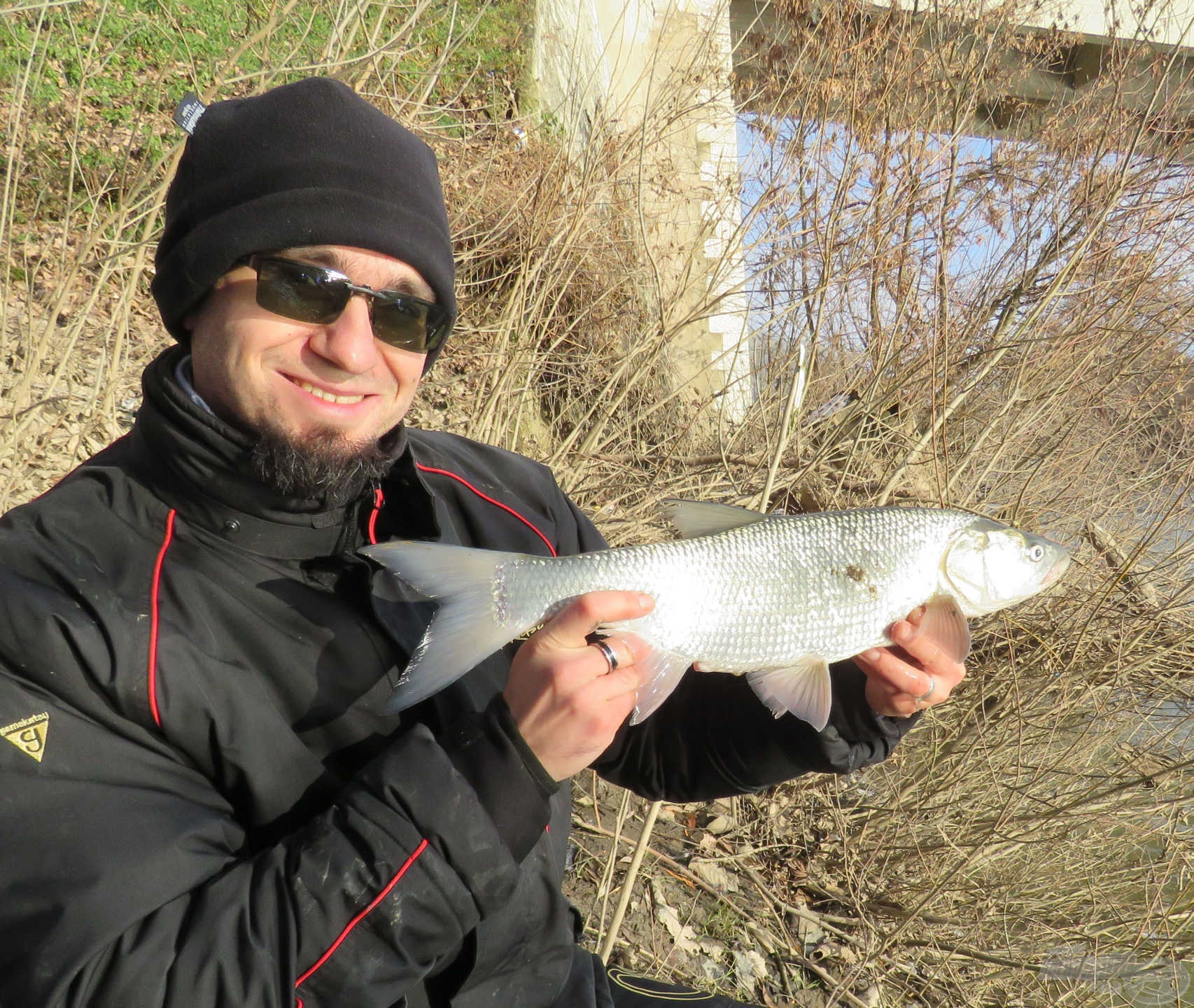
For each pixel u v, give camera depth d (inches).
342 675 63.6
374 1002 53.2
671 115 221.9
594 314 216.7
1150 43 216.5
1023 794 162.9
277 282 62.6
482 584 69.4
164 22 217.3
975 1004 156.3
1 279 159.8
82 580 56.4
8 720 51.2
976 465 225.9
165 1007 48.3
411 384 68.4
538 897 67.7
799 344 192.7
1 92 183.5
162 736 56.2
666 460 199.6
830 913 168.7
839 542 85.2
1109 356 220.7
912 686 81.3
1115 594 194.2
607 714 59.7
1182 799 158.9
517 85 279.9
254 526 62.7
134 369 180.2
